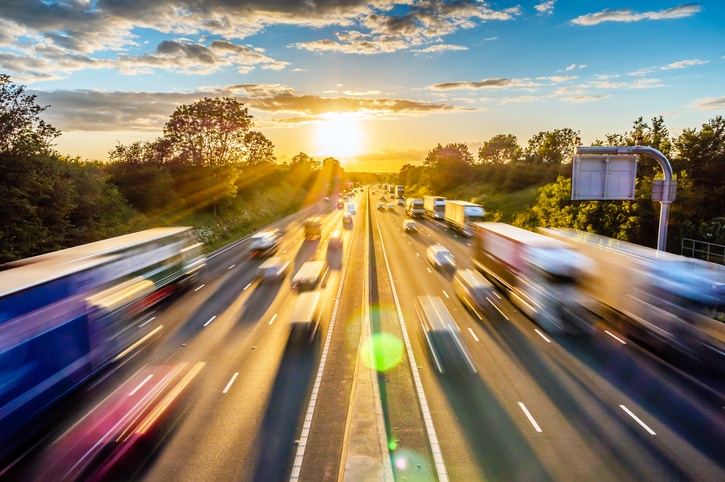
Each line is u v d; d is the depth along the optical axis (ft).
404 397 48.24
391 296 89.45
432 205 242.58
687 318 55.52
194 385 52.26
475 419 43.73
